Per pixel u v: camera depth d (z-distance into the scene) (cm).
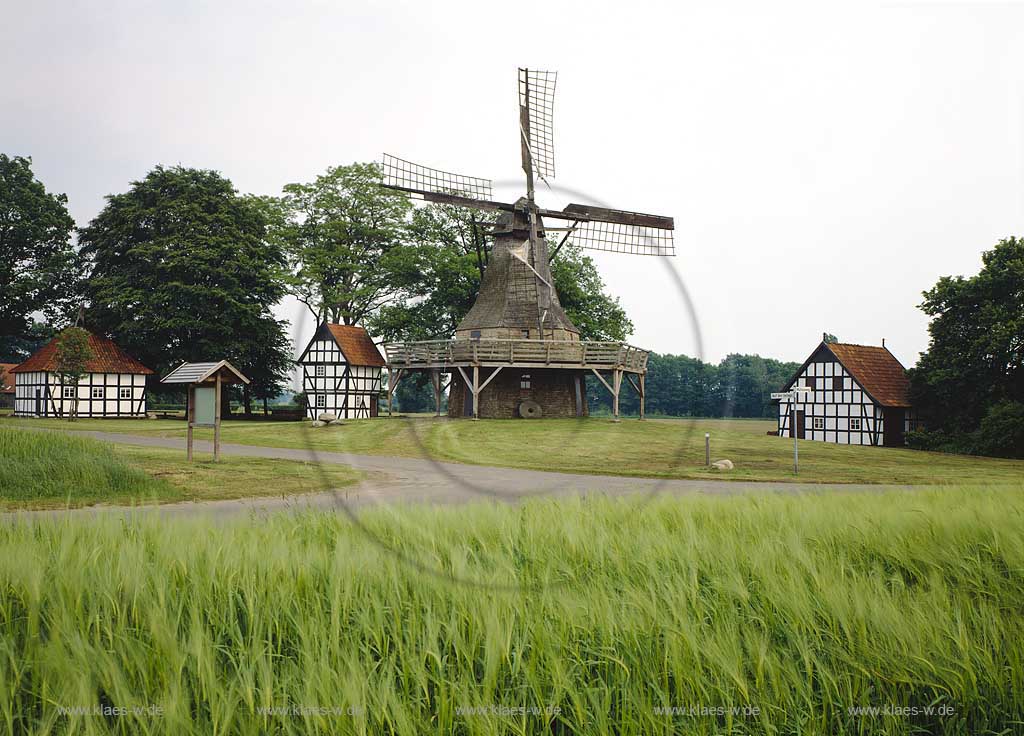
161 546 641
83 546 630
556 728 450
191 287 4528
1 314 5091
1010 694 477
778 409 4581
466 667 463
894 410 4241
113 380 4628
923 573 659
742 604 534
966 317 4128
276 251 4894
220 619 507
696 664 452
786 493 1365
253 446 2584
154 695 420
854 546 724
